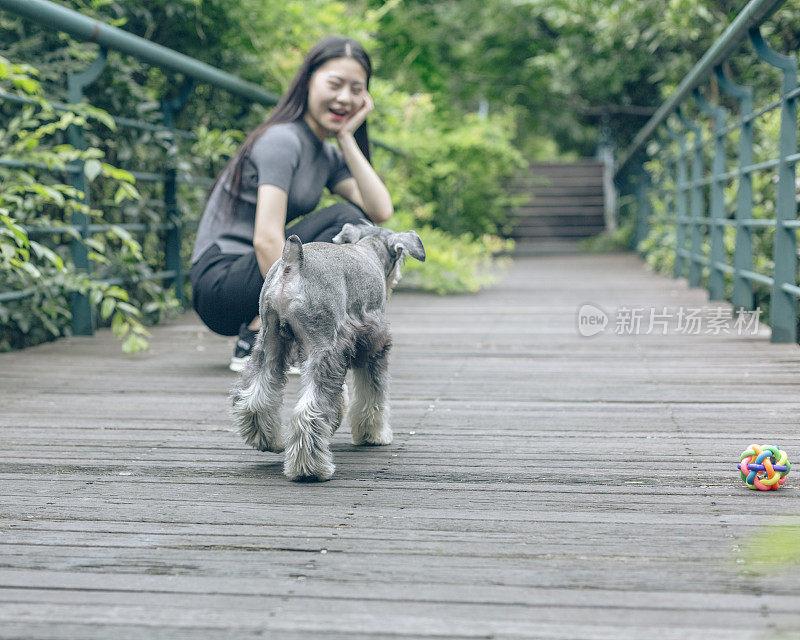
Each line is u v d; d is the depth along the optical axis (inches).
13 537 93.1
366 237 129.2
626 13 440.1
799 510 99.3
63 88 247.8
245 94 298.7
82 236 235.5
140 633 71.2
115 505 103.7
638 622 71.9
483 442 132.6
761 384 174.7
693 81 306.0
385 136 505.4
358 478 114.3
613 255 610.5
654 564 84.0
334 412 114.0
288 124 170.4
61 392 171.2
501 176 687.1
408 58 630.5
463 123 668.1
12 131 212.5
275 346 117.0
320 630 71.4
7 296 212.2
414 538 92.0
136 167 275.6
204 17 299.1
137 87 263.3
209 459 124.0
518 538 91.6
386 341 125.6
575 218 744.3
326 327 112.0
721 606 74.7
